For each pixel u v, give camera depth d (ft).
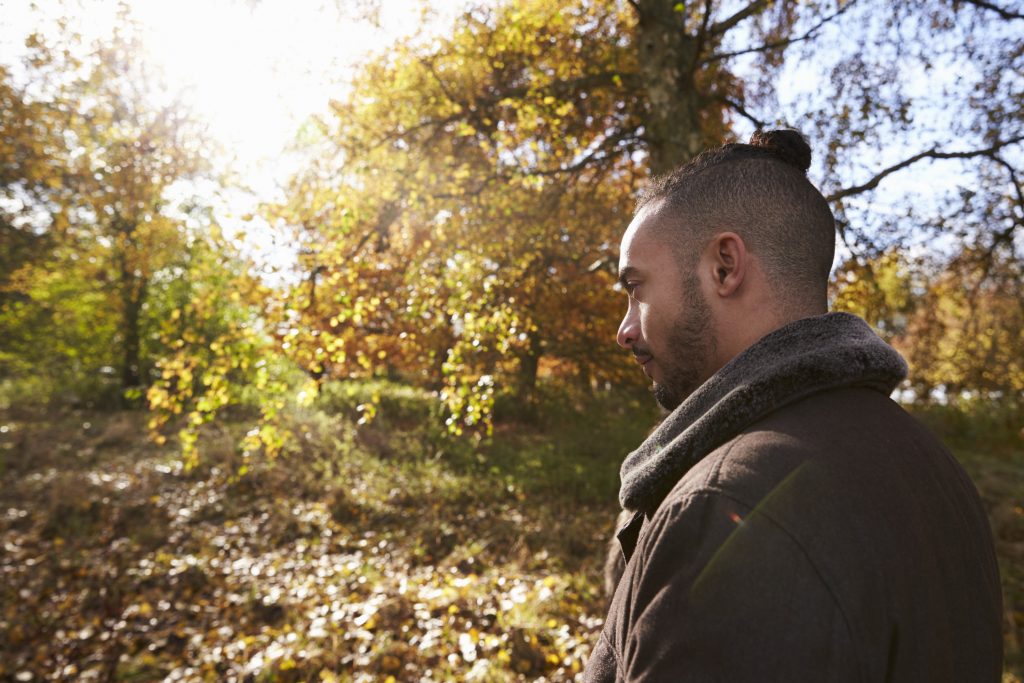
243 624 17.35
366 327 16.29
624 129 18.34
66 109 25.49
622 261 3.15
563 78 18.06
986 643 2.45
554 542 21.81
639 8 15.89
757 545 1.98
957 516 2.52
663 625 2.07
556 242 19.75
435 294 15.17
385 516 25.40
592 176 20.83
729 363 2.68
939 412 37.50
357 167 15.56
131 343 50.90
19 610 18.58
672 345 2.96
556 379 47.83
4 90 23.76
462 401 14.57
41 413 48.01
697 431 2.54
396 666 14.55
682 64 15.88
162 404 14.78
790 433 2.29
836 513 2.05
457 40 16.38
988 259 16.02
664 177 3.12
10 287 50.29
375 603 17.53
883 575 2.02
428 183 16.30
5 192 40.93
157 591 19.53
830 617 1.89
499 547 21.72
